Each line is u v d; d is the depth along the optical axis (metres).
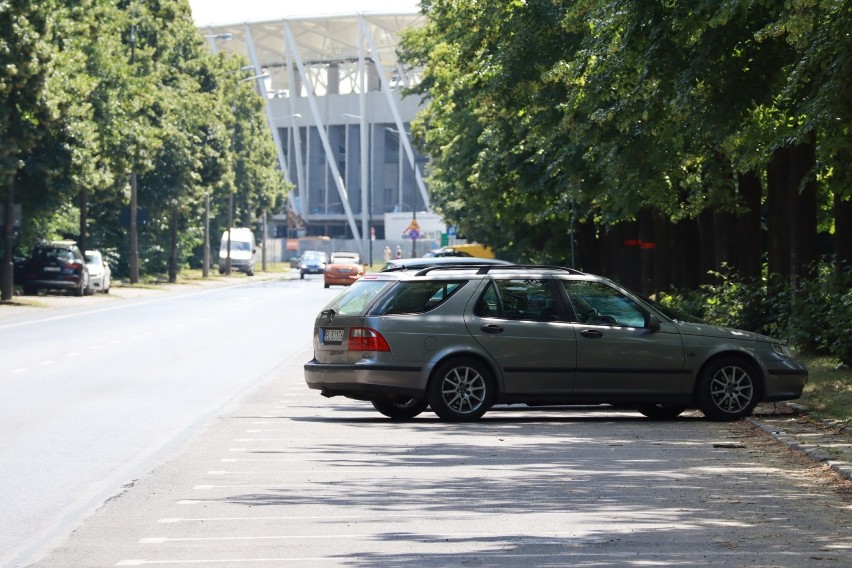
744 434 49.81
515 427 52.38
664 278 115.69
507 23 92.00
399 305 54.12
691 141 68.69
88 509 33.31
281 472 39.88
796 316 77.25
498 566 25.92
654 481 37.81
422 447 45.94
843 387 61.56
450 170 145.25
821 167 58.59
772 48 59.44
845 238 75.94
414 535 29.44
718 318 85.94
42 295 186.75
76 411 57.19
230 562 26.48
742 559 26.52
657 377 54.38
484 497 34.97
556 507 33.28
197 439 48.12
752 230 94.56
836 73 51.28
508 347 54.06
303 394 66.00
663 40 59.62
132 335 110.94
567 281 55.16
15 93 155.38
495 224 167.88
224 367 81.19
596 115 65.62
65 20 166.12
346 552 27.48
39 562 26.73
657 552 27.28
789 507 33.19
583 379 54.22
